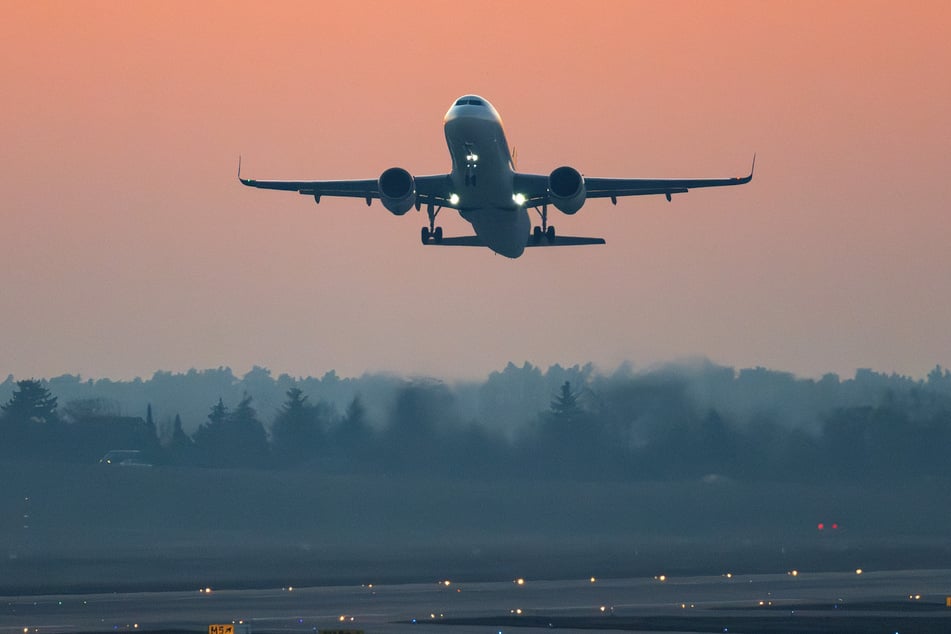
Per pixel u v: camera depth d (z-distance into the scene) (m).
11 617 164.25
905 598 183.25
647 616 162.12
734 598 184.88
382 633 145.25
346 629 143.50
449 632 146.62
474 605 177.88
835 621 155.62
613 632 146.00
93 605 181.75
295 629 149.62
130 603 184.88
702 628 149.38
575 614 164.62
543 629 148.75
